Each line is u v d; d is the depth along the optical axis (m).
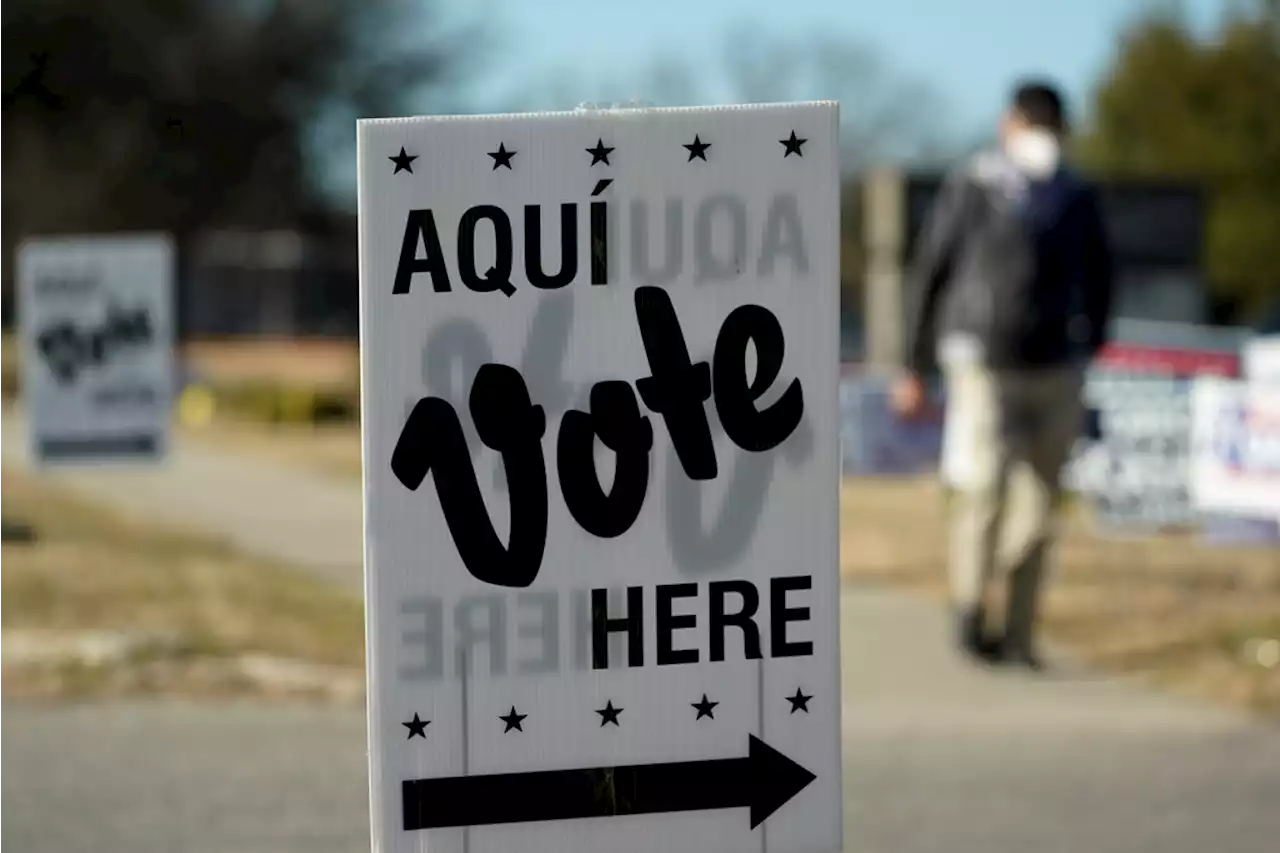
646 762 3.11
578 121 3.03
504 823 3.07
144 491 17.16
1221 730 7.08
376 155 2.99
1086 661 8.40
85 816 5.87
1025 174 8.17
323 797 6.12
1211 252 55.22
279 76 45.44
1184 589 10.25
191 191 44.84
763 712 3.13
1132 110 56.81
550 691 3.08
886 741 6.92
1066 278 8.14
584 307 3.05
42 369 14.78
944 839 5.63
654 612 3.10
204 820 5.83
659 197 3.06
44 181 43.91
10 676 7.88
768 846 3.15
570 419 3.06
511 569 3.06
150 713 7.34
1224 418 12.47
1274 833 5.71
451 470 3.03
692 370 3.08
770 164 3.08
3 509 14.59
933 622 9.53
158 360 14.87
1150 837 5.66
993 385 8.16
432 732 3.05
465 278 3.02
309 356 48.66
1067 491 15.10
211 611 9.53
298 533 13.68
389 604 3.03
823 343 3.11
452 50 47.97
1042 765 6.56
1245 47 55.62
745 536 3.11
